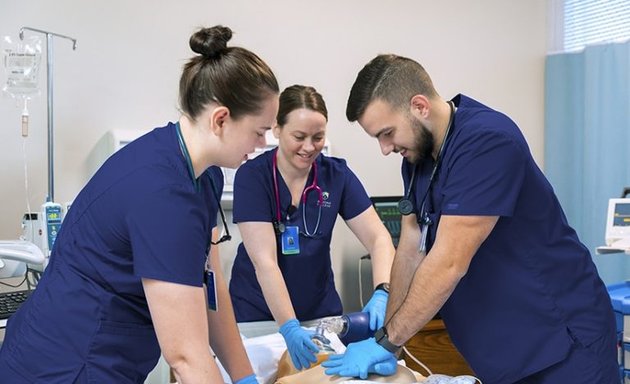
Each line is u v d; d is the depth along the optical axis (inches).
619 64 122.2
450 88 131.2
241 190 76.3
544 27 138.5
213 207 49.8
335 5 120.4
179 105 45.1
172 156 43.3
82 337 43.6
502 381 55.0
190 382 40.4
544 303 52.9
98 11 102.7
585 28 133.6
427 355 104.9
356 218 83.4
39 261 75.2
